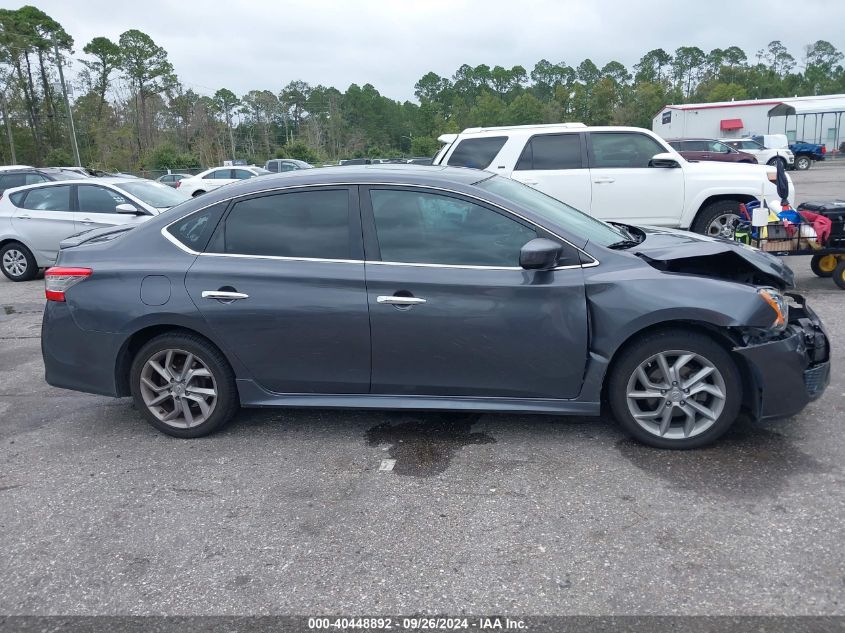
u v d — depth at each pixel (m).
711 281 3.75
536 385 3.93
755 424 4.16
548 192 8.93
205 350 4.20
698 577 2.79
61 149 60.84
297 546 3.13
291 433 4.39
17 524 3.43
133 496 3.66
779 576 2.77
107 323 4.21
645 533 3.11
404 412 4.66
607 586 2.76
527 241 3.91
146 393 4.35
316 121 69.19
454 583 2.82
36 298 9.49
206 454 4.14
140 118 58.56
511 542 3.09
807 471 3.60
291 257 4.08
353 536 3.20
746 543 3.00
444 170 4.45
